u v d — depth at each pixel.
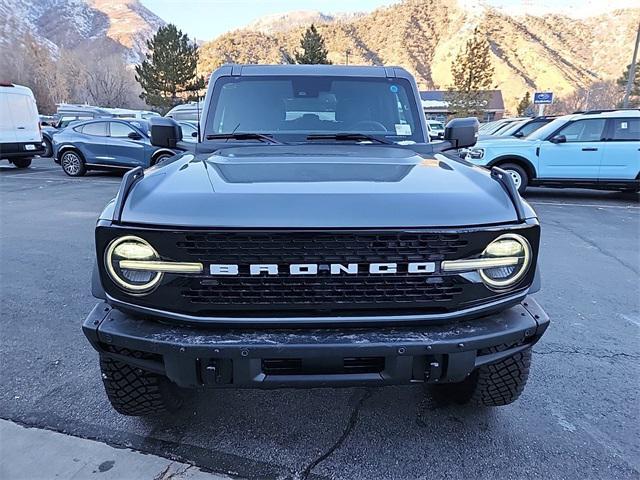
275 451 2.39
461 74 46.88
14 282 4.69
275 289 1.88
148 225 1.86
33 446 2.40
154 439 2.47
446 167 2.46
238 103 3.31
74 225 7.12
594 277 4.96
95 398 2.80
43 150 14.94
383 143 3.17
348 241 1.84
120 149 12.51
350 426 2.58
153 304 1.92
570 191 11.53
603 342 3.52
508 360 2.39
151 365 2.00
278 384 1.90
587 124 9.71
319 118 3.32
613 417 2.67
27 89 14.33
